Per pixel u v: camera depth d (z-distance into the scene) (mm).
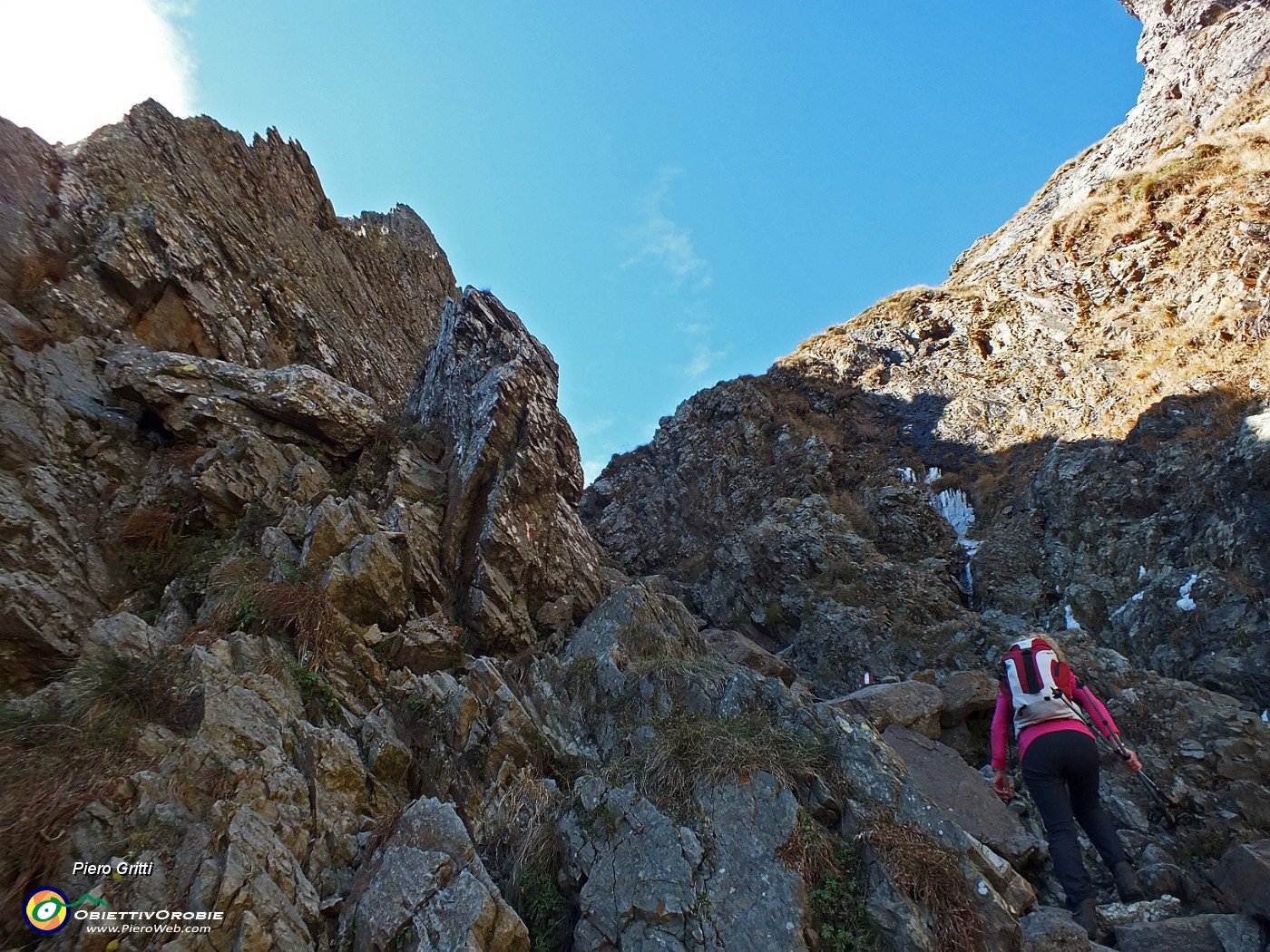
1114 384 16141
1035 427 17688
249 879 3551
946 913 4148
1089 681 8797
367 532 7102
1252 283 14352
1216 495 11477
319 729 4973
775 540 17016
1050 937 4297
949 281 28719
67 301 8422
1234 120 19953
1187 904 5680
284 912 3557
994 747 4957
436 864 4066
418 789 5316
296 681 5359
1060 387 17891
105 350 8352
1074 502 14398
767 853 4434
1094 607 12359
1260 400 12258
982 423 19438
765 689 5973
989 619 13500
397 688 5879
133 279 9219
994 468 17953
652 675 6473
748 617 16312
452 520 8078
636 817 4797
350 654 5988
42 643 5059
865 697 7930
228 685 4754
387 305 19344
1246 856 5367
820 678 13586
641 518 22141
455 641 6766
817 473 19734
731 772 4980
